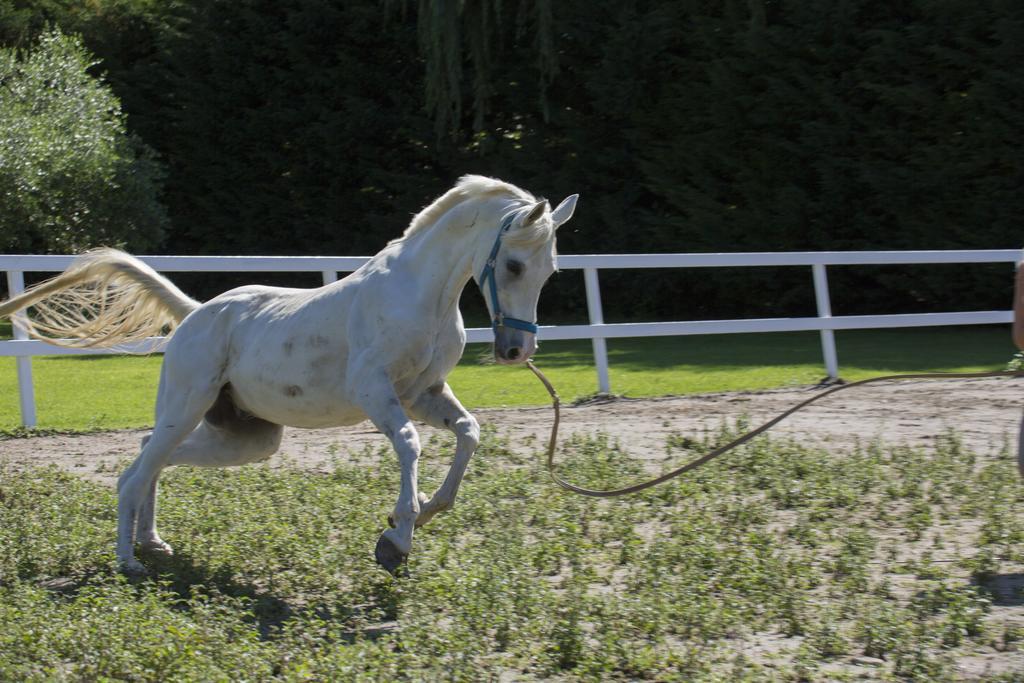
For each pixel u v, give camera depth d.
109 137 29.67
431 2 28.70
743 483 9.16
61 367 19.28
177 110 34.62
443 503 6.67
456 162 32.50
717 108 27.36
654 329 15.31
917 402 14.47
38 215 27.69
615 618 5.91
